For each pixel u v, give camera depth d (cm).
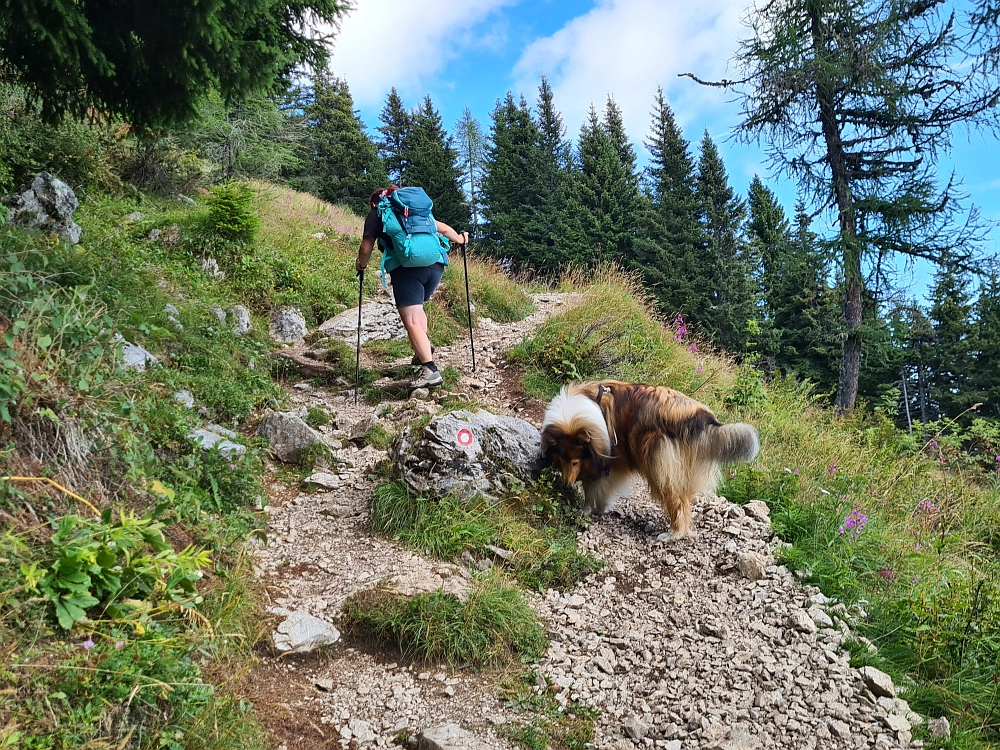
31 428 346
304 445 572
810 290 3288
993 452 956
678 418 516
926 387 3772
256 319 871
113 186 1229
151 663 277
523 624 396
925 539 586
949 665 414
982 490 820
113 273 637
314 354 797
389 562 443
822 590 461
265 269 960
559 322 908
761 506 558
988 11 1517
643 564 489
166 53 591
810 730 336
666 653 395
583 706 351
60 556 288
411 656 370
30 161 1033
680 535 513
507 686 359
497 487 510
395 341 871
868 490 671
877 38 1659
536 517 510
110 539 309
